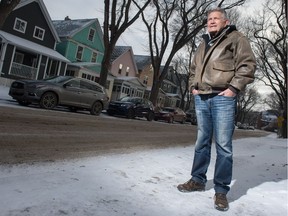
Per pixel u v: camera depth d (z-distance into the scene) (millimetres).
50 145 6449
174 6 27781
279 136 32438
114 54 48156
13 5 15289
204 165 4082
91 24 40656
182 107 53688
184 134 16062
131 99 23391
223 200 3545
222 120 3709
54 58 33406
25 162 4719
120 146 7738
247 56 3580
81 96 16828
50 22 33969
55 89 15305
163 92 64500
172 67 55719
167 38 28859
